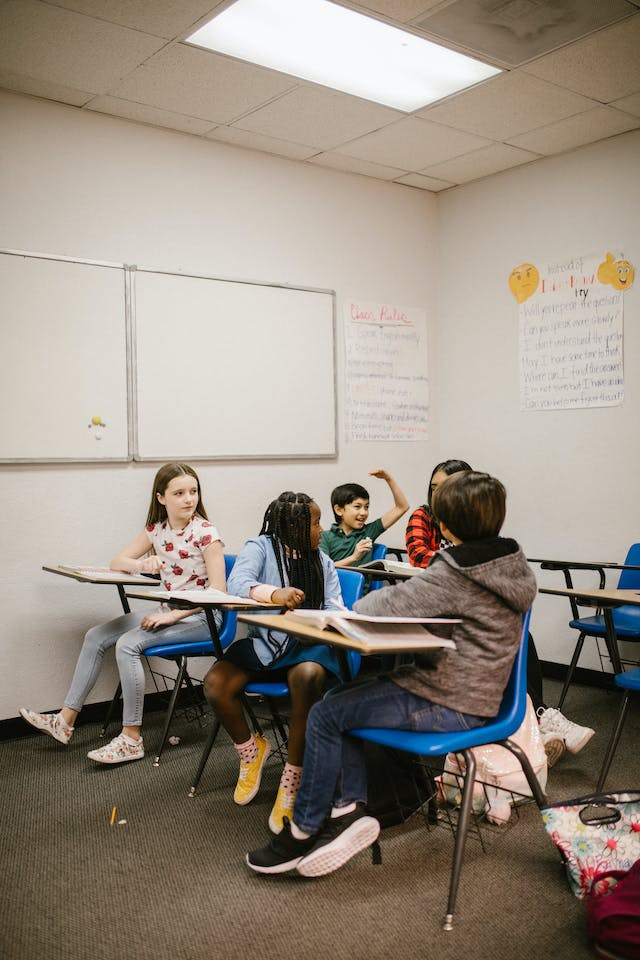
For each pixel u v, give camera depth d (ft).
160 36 9.80
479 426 15.46
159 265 12.52
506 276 14.87
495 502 6.86
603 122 12.57
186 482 10.68
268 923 6.64
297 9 9.37
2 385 11.09
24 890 7.22
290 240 14.02
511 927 6.53
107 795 9.26
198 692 12.94
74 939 6.46
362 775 7.25
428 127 12.70
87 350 11.80
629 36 9.98
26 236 11.30
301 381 14.14
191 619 10.49
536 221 14.33
